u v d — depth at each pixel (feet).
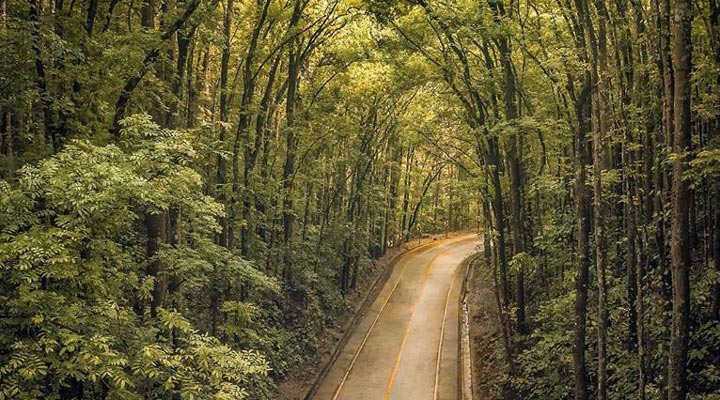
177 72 50.21
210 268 44.52
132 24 53.01
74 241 31.17
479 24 59.26
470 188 80.12
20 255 27.04
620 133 44.88
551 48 55.93
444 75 68.90
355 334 96.68
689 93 29.25
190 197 38.14
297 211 94.27
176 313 35.73
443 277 138.41
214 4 50.78
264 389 62.44
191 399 30.96
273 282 55.47
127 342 34.09
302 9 70.59
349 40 83.05
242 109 67.41
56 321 28.84
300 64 85.10
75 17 41.24
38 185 28.81
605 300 37.99
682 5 29.07
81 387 34.30
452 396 70.74
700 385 39.73
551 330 59.67
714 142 39.47
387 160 146.51
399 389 73.41
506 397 63.93
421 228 216.54
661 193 40.70
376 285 131.23
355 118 106.11
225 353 33.83
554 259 66.64
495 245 73.61
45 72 38.06
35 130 41.86
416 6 66.85
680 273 29.19
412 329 98.73
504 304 67.26
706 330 41.93
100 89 40.14
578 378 43.19
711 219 46.32
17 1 34.68
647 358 38.55
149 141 34.76
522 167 75.46
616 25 43.73
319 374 77.51
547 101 69.87
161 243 44.04
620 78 40.83
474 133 67.05
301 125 85.40
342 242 114.73
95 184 28.94
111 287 36.19
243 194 67.77
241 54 77.46
